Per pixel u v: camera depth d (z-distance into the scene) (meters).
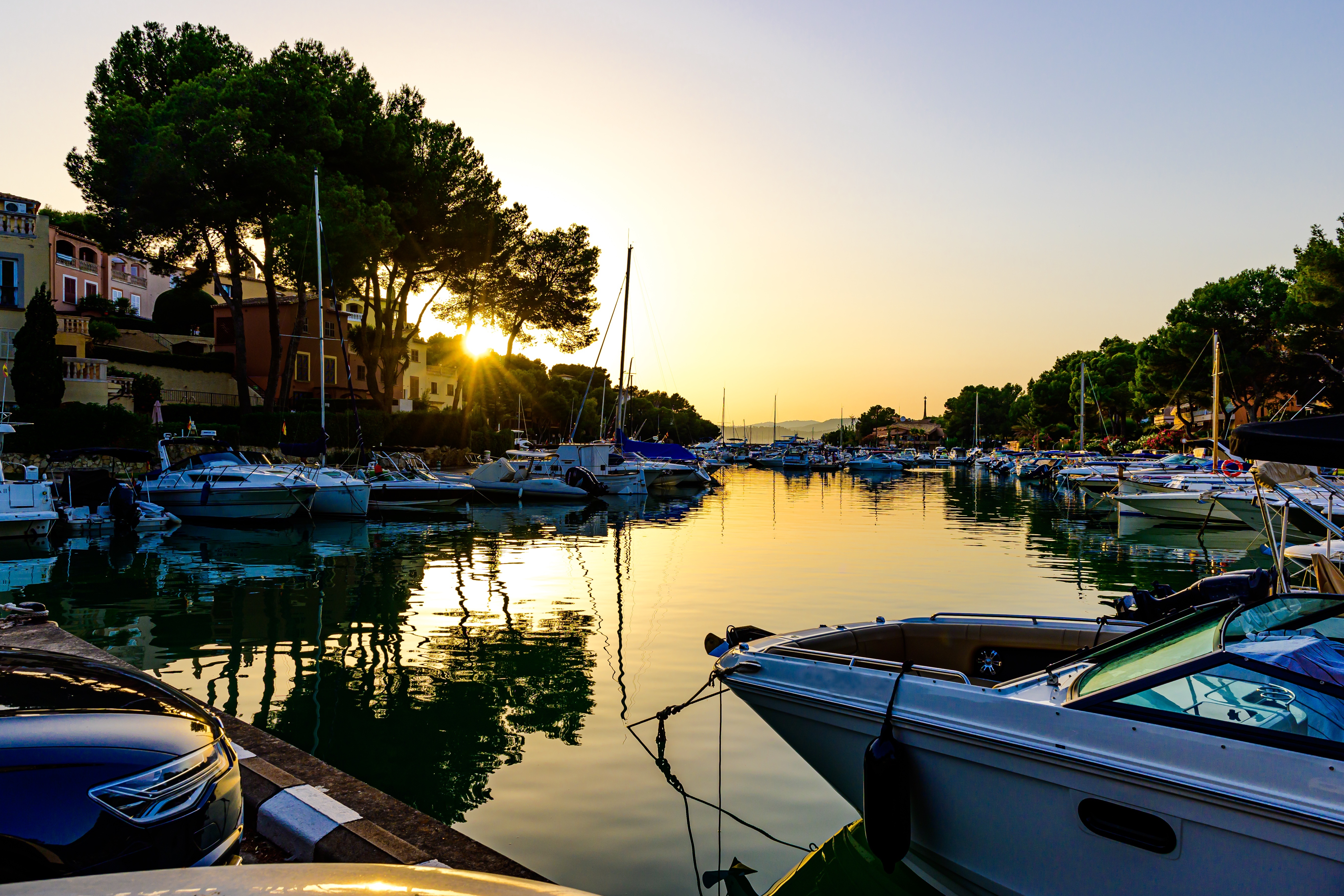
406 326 49.44
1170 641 4.75
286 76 36.16
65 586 15.72
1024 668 6.86
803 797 6.57
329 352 54.31
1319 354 43.72
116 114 33.00
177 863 3.45
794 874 5.40
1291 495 6.49
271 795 5.11
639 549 21.83
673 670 10.03
